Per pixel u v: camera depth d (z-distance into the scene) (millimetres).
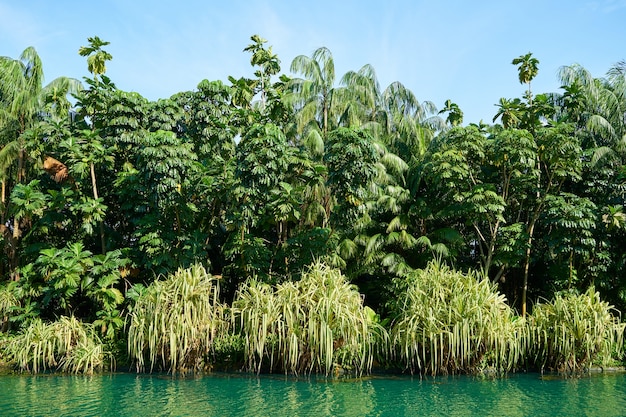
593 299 11414
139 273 13617
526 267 15484
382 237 15969
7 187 16703
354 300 10570
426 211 16391
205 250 13805
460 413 7281
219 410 7355
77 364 10773
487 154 15695
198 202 14109
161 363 10875
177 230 13352
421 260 16375
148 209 13578
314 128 16359
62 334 11133
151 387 9102
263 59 17188
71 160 12727
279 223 15195
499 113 16359
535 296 17188
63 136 13602
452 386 9336
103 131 14125
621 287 14789
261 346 9992
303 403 7836
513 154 14484
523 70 16422
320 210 15383
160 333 10297
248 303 10594
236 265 13656
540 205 15305
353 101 16828
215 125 14656
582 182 15938
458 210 15297
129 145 13562
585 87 16891
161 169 11656
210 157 14695
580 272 15312
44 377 10258
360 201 13109
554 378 10258
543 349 10961
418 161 17656
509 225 16438
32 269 13211
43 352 10852
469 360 10523
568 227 14188
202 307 10523
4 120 15672
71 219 14180
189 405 7664
